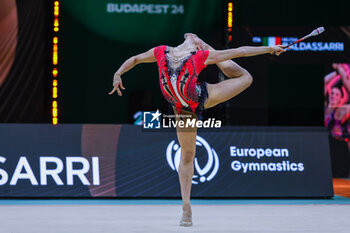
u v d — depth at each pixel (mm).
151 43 23531
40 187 13039
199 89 8430
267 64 24094
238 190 13422
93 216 9844
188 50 8500
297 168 13773
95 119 23406
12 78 22391
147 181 13281
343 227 8320
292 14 23969
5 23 22156
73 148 13289
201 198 13531
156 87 23469
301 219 9391
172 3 23375
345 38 24141
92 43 23234
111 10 23188
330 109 24156
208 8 23344
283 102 24641
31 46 22531
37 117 22703
